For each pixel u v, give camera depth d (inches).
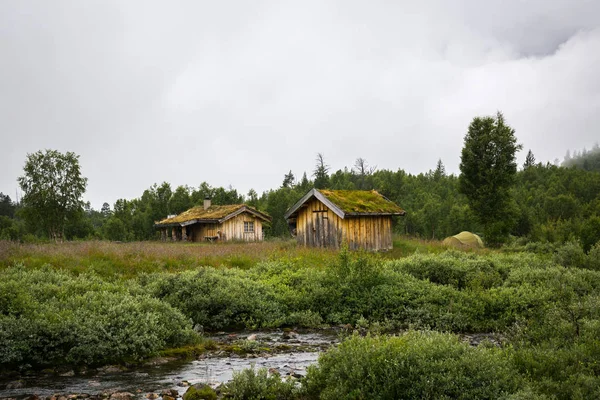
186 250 889.5
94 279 550.9
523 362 290.4
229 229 1558.8
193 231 1676.9
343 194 1067.3
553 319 375.6
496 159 1566.2
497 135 1542.8
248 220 1621.6
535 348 317.7
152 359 382.9
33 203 1569.9
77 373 346.3
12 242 792.3
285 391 288.0
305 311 552.4
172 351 402.9
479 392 243.6
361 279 592.1
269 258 796.6
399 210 1082.7
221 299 536.1
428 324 489.7
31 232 2092.8
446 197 2753.4
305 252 875.4
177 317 453.4
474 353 272.4
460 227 1921.8
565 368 276.5
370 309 549.0
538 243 1041.5
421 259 706.2
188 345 426.6
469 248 1100.5
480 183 1584.6
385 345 290.8
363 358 282.5
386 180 2942.9
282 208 2081.7
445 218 2020.2
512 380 256.4
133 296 508.4
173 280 572.1
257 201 2428.6
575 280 542.0
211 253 855.1
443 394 244.5
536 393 240.4
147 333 400.5
